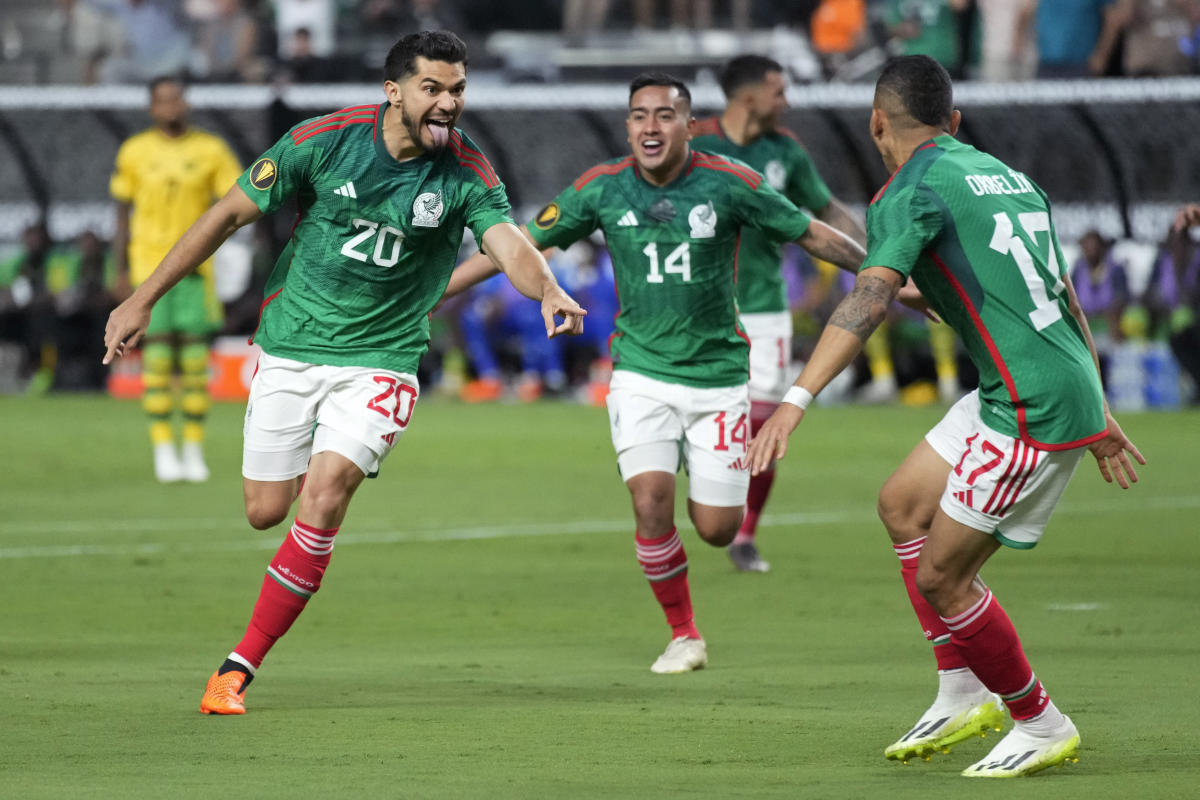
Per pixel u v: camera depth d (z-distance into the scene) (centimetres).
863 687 2195
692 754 1767
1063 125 7731
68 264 8431
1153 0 7988
